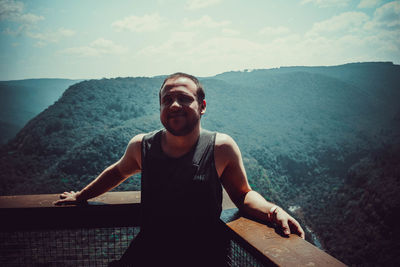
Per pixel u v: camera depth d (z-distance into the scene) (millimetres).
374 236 53531
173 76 909
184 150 905
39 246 992
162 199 897
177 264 891
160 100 926
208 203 881
